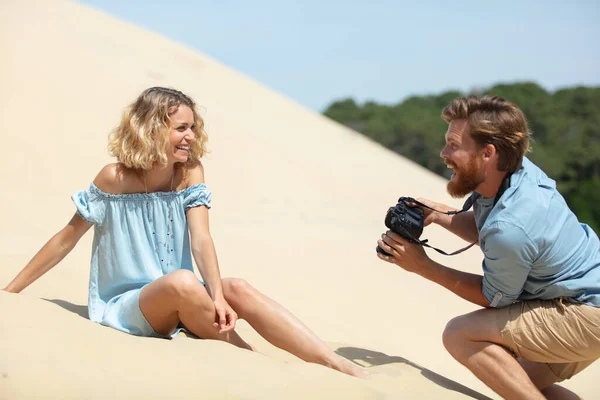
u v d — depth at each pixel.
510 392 3.73
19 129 12.64
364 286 7.34
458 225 4.24
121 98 16.00
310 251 8.75
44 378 2.79
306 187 14.49
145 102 3.79
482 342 3.81
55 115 13.74
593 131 54.72
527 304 3.80
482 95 3.80
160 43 22.91
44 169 11.34
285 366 3.39
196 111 3.98
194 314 3.65
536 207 3.61
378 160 20.42
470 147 3.74
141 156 3.72
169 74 20.14
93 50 18.91
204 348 3.41
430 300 7.25
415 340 5.79
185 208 3.98
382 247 3.96
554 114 57.56
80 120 13.85
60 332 3.16
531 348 3.74
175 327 3.83
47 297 4.48
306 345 3.71
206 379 3.06
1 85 14.52
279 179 14.44
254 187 13.48
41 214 9.26
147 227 3.91
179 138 3.81
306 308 6.16
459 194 3.87
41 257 3.84
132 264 3.90
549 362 3.82
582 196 46.69
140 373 3.00
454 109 3.79
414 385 3.69
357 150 20.88
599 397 4.95
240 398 2.99
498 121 3.67
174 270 3.96
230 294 3.80
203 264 3.82
